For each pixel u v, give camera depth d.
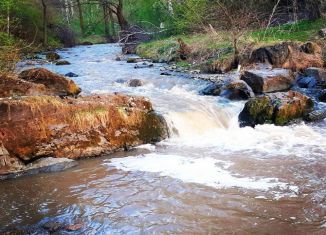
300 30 20.69
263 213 6.30
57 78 10.93
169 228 5.97
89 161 8.91
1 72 10.31
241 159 8.66
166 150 9.45
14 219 6.37
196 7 22.70
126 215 6.39
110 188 7.39
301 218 6.13
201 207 6.54
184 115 11.09
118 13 34.66
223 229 5.89
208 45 20.23
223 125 11.43
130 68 19.84
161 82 15.99
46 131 8.83
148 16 33.66
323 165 8.20
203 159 8.73
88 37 50.31
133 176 7.91
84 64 21.70
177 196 6.95
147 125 10.09
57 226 6.08
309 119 11.45
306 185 7.26
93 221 6.25
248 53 17.67
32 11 35.25
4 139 8.36
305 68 15.95
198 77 16.81
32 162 8.61
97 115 9.48
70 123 9.15
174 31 28.50
